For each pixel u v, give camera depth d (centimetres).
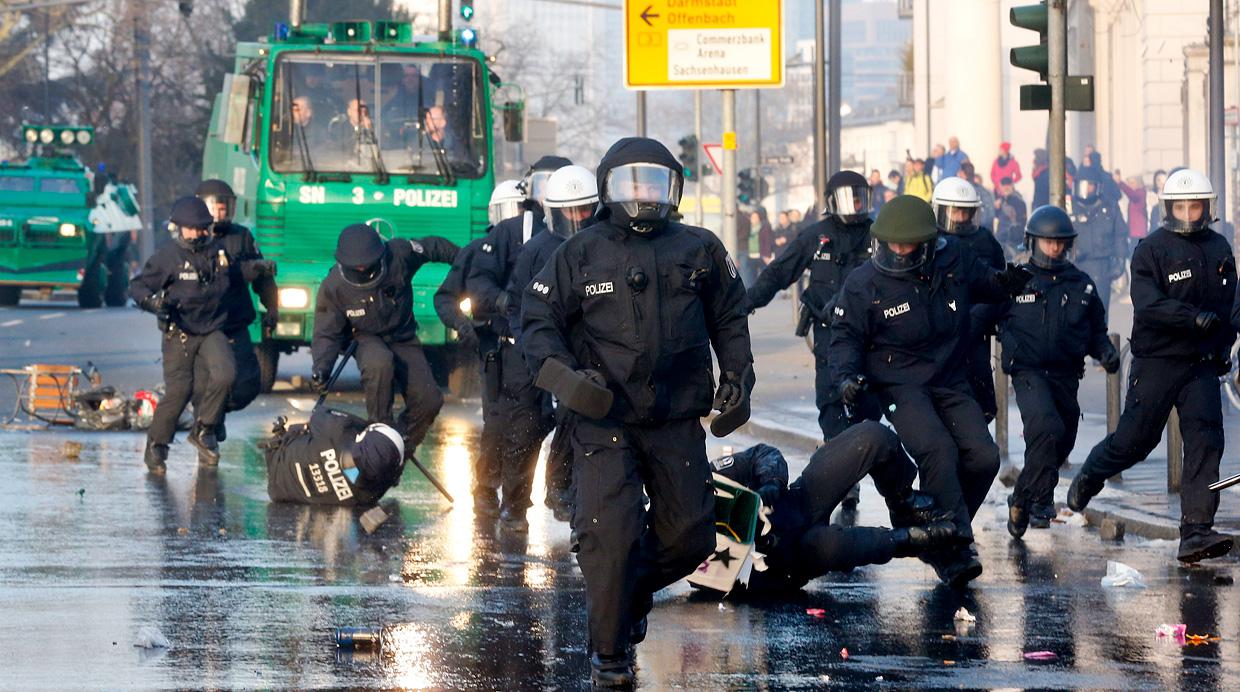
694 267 2022
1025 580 2666
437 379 6381
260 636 2230
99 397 4750
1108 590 2580
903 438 2603
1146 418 2869
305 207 5728
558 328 2020
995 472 2648
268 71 5744
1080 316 3142
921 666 2094
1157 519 3091
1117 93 11200
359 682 1998
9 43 18625
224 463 4003
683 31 5966
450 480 3788
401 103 5797
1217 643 2219
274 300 3912
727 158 6444
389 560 2806
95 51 18900
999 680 2022
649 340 2002
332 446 3341
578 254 2019
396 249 3522
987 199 8175
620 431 2019
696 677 2045
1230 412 4838
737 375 2047
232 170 6388
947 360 2662
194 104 19300
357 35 5841
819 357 3538
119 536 2994
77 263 11056
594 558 1995
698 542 2055
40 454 4153
